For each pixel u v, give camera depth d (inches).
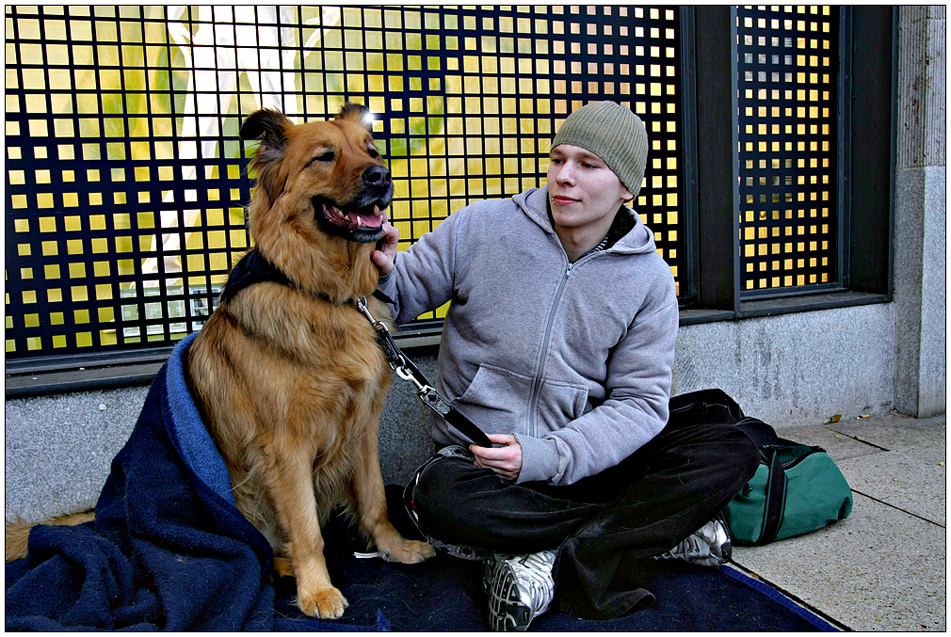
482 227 91.5
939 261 152.2
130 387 103.7
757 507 94.1
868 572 87.0
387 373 90.2
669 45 142.3
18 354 107.2
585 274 87.4
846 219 162.1
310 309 81.2
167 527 77.1
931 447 133.4
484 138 131.1
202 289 117.3
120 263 111.7
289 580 87.3
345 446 89.6
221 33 112.7
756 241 156.9
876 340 155.1
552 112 136.1
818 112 159.6
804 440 138.6
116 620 66.5
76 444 101.0
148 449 82.0
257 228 83.7
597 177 81.8
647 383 87.7
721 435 82.2
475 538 78.1
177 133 112.4
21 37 102.0
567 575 76.4
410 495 88.3
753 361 142.1
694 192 145.1
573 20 134.5
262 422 81.6
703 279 145.6
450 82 127.1
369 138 88.9
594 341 88.1
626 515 78.7
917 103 145.9
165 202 113.0
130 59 108.4
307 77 118.2
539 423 89.5
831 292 162.2
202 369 85.7
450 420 83.3
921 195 147.9
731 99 133.3
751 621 74.7
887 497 109.8
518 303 87.4
